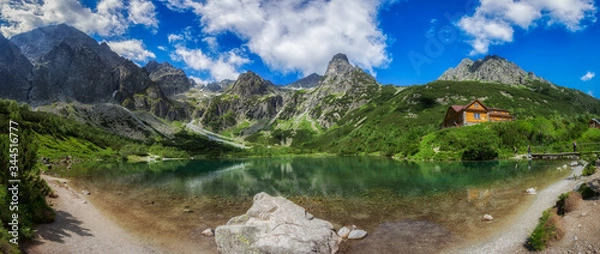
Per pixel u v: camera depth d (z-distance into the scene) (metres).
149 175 57.56
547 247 13.91
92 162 103.25
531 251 14.29
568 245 13.33
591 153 43.38
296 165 82.38
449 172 44.16
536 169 40.09
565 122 70.00
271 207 19.81
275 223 17.44
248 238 16.42
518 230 17.53
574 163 39.59
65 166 78.81
